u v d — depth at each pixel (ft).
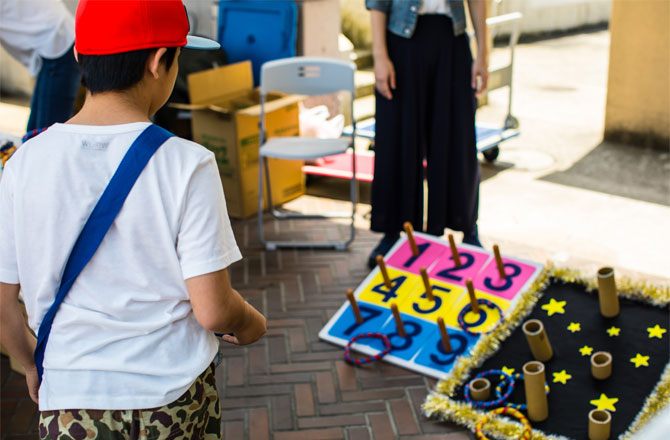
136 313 4.64
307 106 19.24
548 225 14.96
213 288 4.49
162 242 4.49
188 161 4.49
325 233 15.17
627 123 19.56
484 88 12.56
